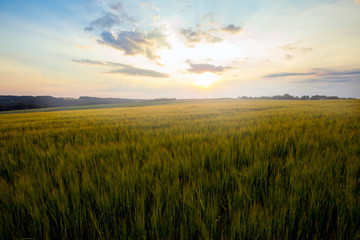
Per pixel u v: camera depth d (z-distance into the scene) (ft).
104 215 4.84
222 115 30.94
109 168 6.98
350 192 4.98
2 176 7.88
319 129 14.06
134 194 5.34
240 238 3.96
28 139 15.08
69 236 4.67
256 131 13.75
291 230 4.22
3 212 4.78
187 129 16.84
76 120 33.14
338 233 4.12
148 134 14.94
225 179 6.08
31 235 4.43
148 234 4.37
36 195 5.37
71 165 7.55
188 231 4.27
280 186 5.62
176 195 5.27
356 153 8.06
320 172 6.20
